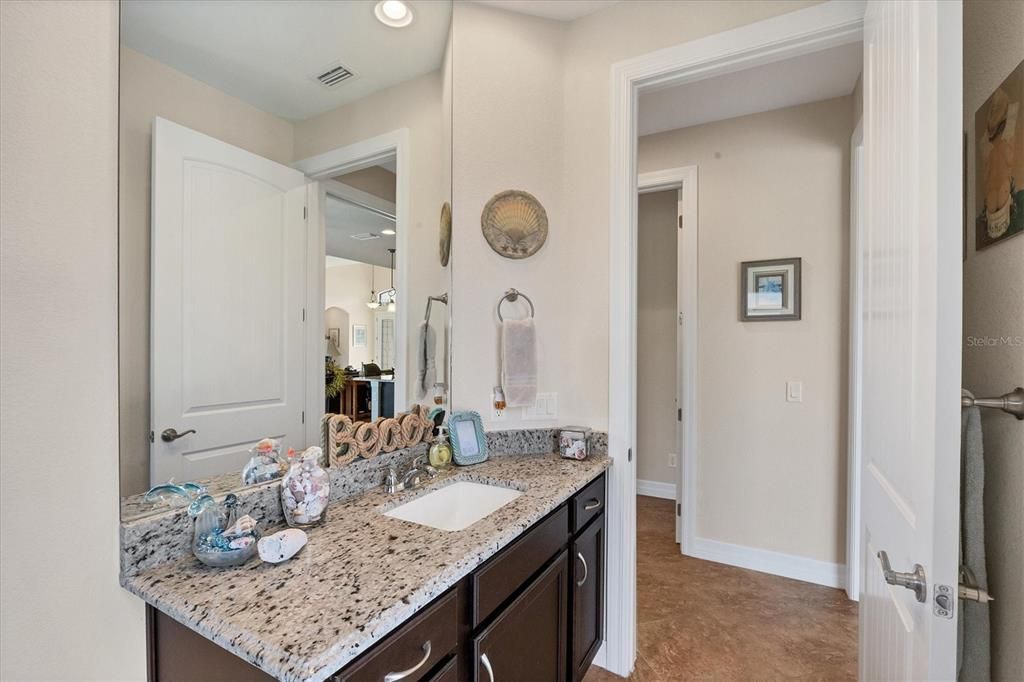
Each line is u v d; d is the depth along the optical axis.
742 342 2.79
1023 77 0.87
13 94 0.86
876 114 1.25
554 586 1.48
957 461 0.78
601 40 1.97
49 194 0.90
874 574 1.28
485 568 1.13
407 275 1.72
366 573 0.98
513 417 1.98
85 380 0.95
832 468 2.58
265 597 0.89
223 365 1.22
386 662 0.84
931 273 0.81
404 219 1.72
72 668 0.92
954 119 0.78
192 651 0.94
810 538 2.63
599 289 1.97
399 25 1.69
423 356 1.78
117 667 0.97
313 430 1.42
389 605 0.86
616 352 1.92
